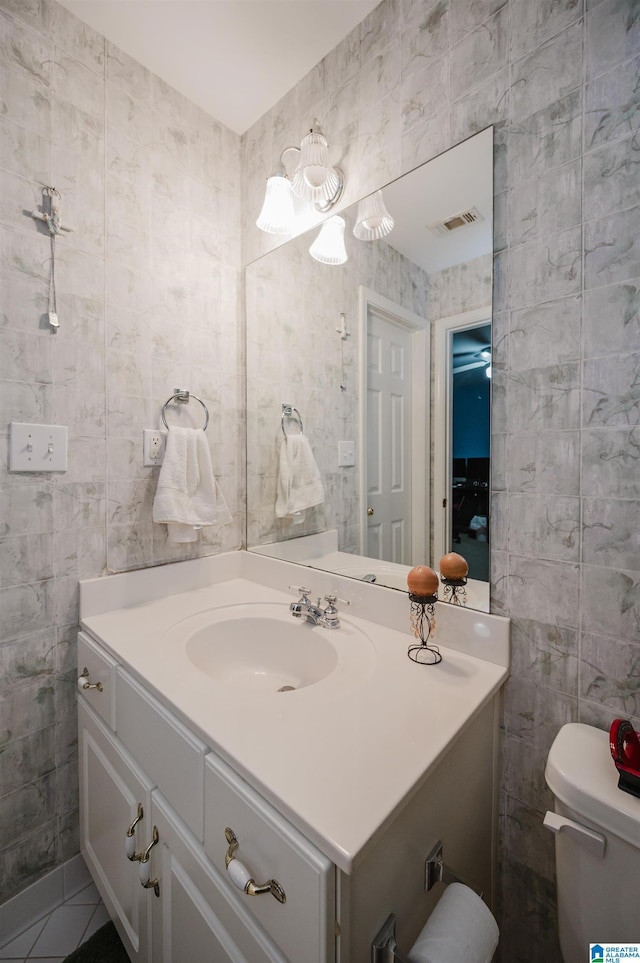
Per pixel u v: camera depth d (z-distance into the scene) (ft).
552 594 2.72
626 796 2.06
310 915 1.58
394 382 3.53
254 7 3.45
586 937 2.13
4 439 3.26
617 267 2.42
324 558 4.14
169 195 4.27
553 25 2.59
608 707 2.53
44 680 3.56
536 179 2.69
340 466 4.02
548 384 2.69
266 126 4.59
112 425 3.89
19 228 3.29
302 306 4.29
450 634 3.11
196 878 2.20
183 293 4.41
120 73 3.86
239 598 4.26
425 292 3.28
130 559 4.07
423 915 2.14
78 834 3.79
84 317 3.68
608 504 2.50
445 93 3.10
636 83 2.32
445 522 3.23
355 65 3.68
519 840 2.90
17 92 3.26
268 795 1.78
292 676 3.51
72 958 3.27
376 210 3.58
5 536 3.31
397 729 2.18
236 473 4.99
